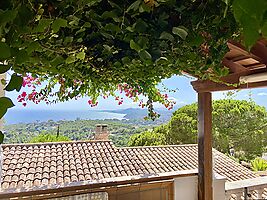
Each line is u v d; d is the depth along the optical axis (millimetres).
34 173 4031
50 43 1354
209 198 3484
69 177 3977
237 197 3773
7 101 695
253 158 7023
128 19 1472
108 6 1414
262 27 478
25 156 4594
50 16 1113
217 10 1408
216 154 6211
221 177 3785
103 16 1389
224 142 6973
